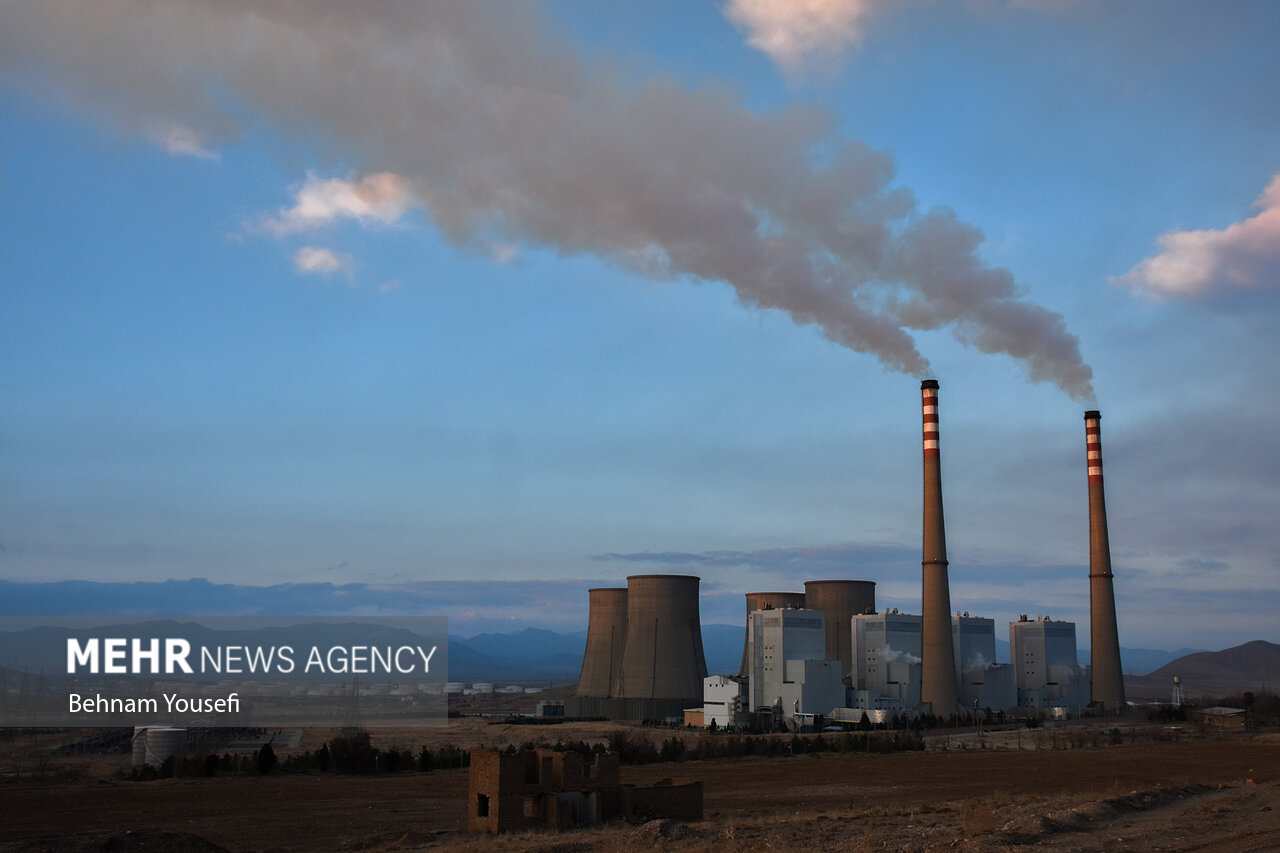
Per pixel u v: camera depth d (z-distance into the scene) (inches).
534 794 1971.0
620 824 1925.4
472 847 1684.3
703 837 1737.2
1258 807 1889.8
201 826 2332.7
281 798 2886.3
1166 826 1628.9
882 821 1931.6
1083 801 2085.4
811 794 2837.1
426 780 3385.8
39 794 2999.5
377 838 2023.9
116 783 3321.9
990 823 1710.1
